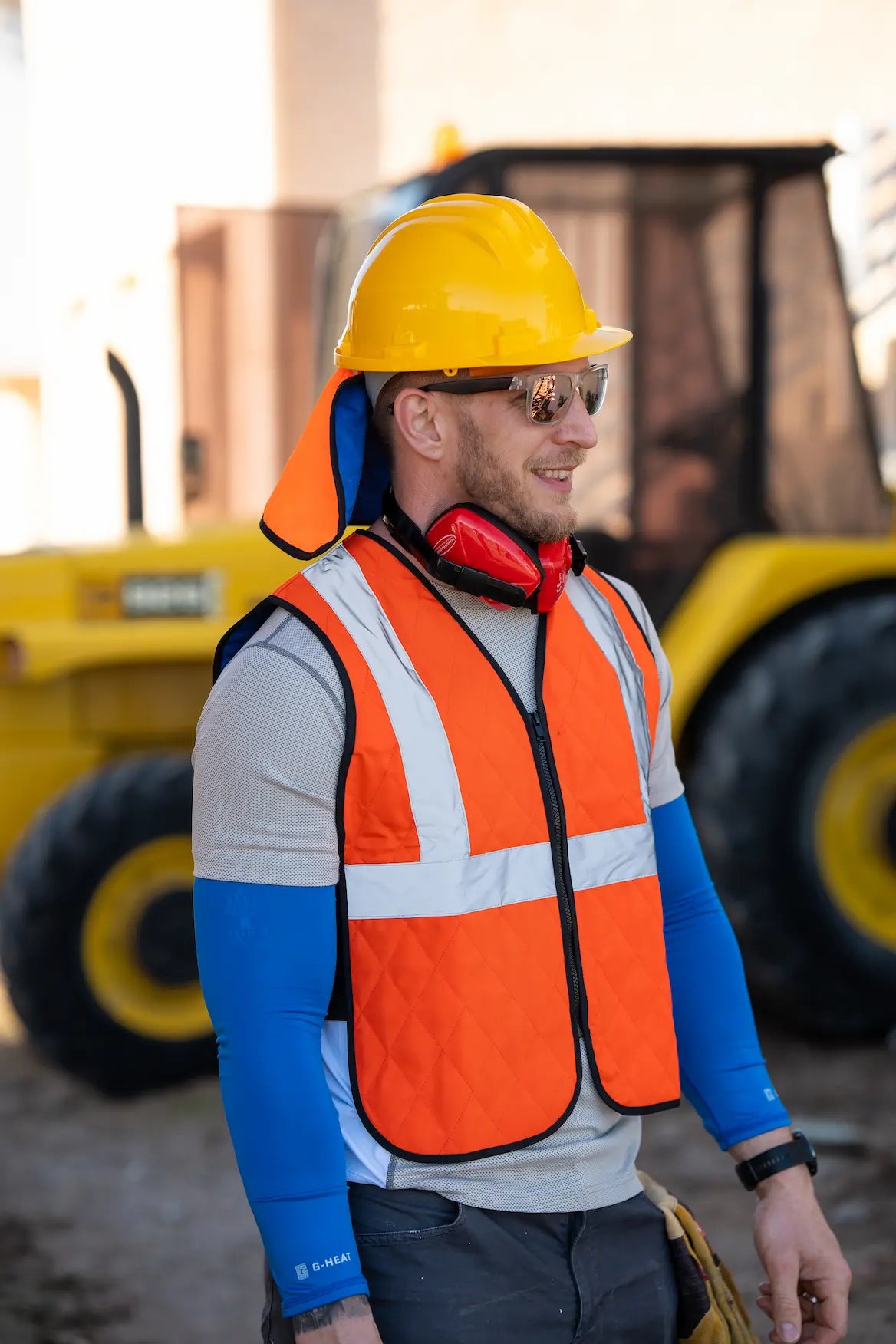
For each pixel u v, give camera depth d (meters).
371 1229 1.44
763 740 4.12
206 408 4.77
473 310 1.47
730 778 4.14
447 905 1.42
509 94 10.59
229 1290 3.08
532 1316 1.44
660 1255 1.53
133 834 3.96
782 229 4.05
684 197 3.98
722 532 4.14
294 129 10.49
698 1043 1.66
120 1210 3.47
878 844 4.21
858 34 9.53
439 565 1.48
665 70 10.14
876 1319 2.80
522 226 1.53
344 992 1.46
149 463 5.30
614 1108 1.49
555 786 1.49
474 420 1.49
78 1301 3.03
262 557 4.26
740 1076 1.64
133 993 4.05
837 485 4.20
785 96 9.77
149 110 10.59
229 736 1.42
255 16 10.45
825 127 9.59
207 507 4.77
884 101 9.46
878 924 4.24
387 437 1.56
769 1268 1.58
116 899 4.00
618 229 3.98
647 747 1.60
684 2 10.05
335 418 1.53
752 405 4.10
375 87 10.62
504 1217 1.44
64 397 7.52
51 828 3.96
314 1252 1.38
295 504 1.50
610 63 10.32
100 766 4.19
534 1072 1.45
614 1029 1.50
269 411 4.79
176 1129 3.91
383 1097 1.42
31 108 12.09
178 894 4.04
